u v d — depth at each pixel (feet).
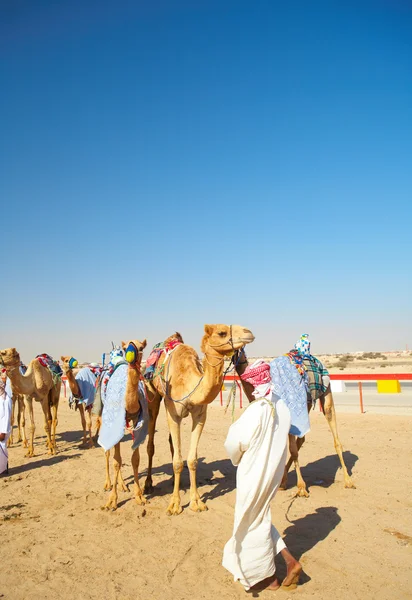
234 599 15.44
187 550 19.25
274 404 15.98
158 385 25.79
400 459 31.73
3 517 23.73
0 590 16.47
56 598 15.87
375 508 22.98
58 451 39.83
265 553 15.03
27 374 36.76
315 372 26.25
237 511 15.06
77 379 40.04
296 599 15.29
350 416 50.57
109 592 16.19
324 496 24.99
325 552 18.54
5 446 32.17
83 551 19.49
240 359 23.82
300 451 35.40
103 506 24.53
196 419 24.80
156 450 38.81
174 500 23.81
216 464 33.14
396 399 65.62
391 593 15.57
